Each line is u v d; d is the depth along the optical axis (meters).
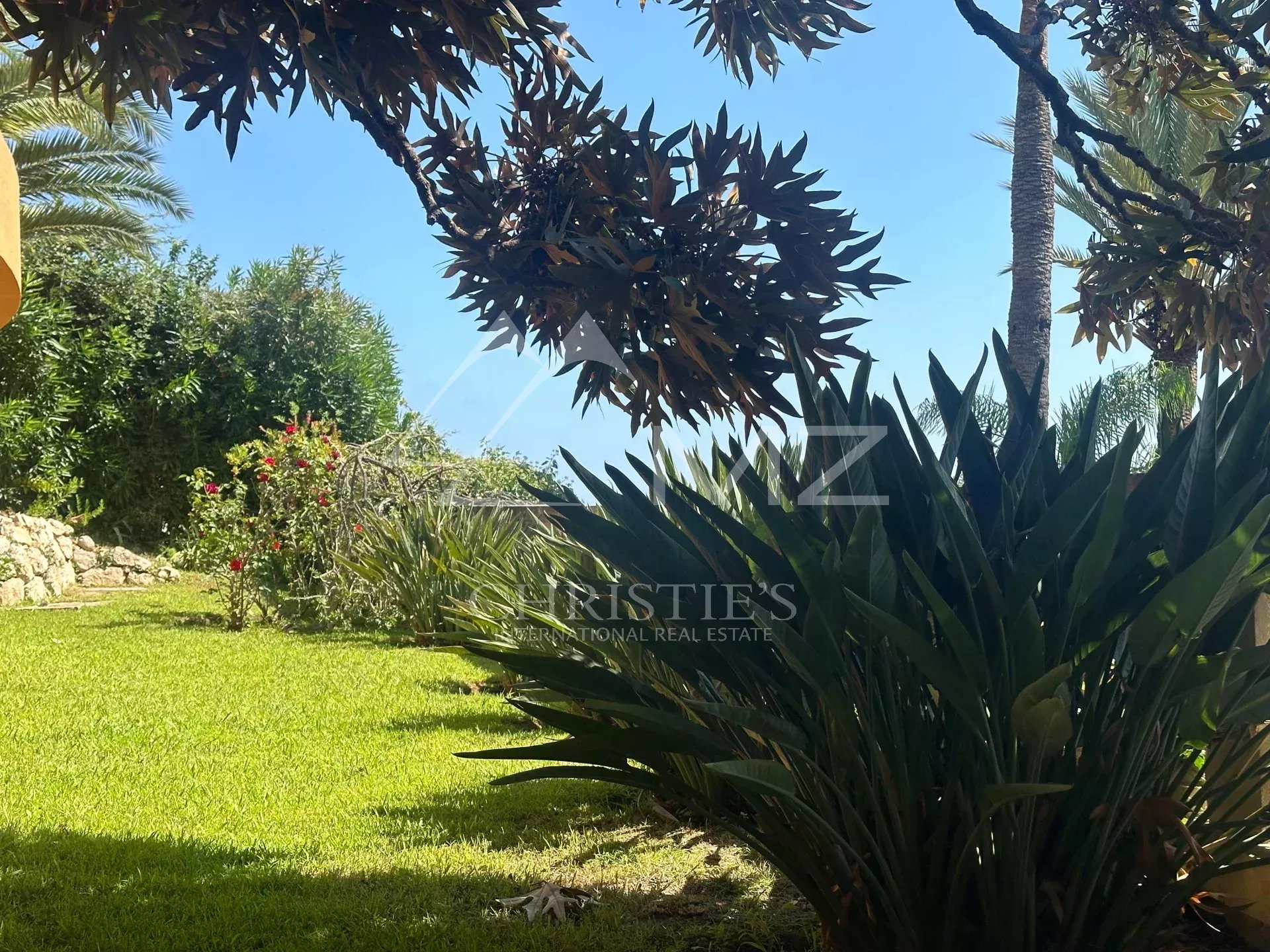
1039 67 3.47
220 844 3.24
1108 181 3.58
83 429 14.01
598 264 2.46
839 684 1.84
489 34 2.28
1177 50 3.75
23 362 12.26
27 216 11.93
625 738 1.90
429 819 3.56
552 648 3.20
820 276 2.46
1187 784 2.23
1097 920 1.94
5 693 5.67
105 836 3.29
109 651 7.24
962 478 2.16
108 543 14.09
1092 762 1.88
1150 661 1.69
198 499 9.97
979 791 1.86
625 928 2.53
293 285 16.09
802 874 2.08
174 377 14.88
